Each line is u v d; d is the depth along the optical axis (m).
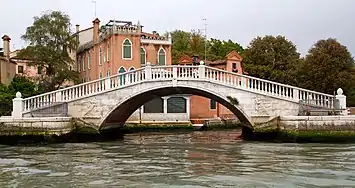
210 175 13.28
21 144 22.50
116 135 31.39
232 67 52.59
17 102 23.14
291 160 16.41
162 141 27.67
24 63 53.19
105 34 48.19
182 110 47.00
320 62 47.19
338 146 20.78
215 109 50.97
